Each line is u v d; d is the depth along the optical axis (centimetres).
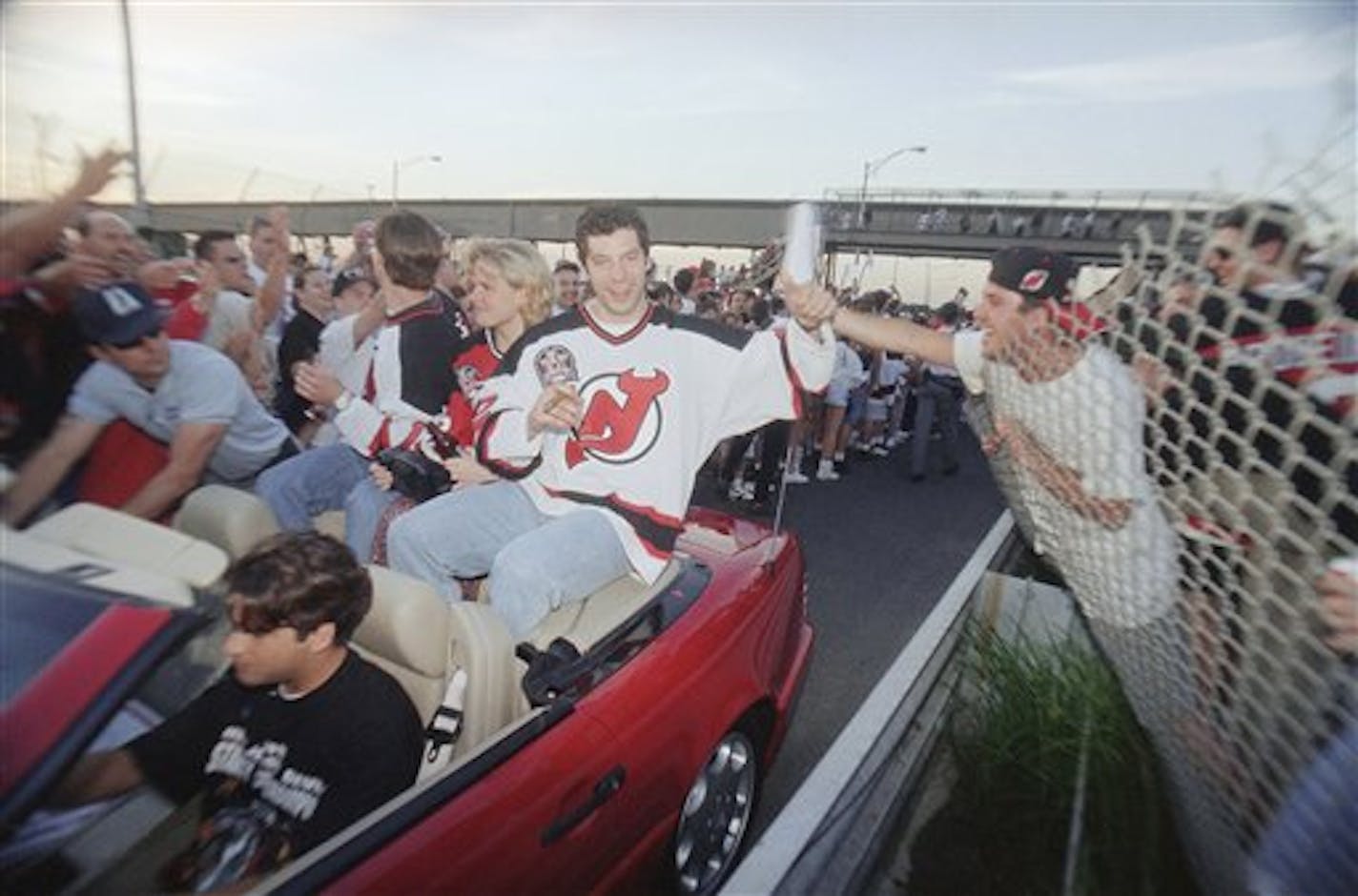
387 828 120
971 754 261
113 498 117
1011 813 240
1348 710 113
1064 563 191
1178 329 120
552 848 145
